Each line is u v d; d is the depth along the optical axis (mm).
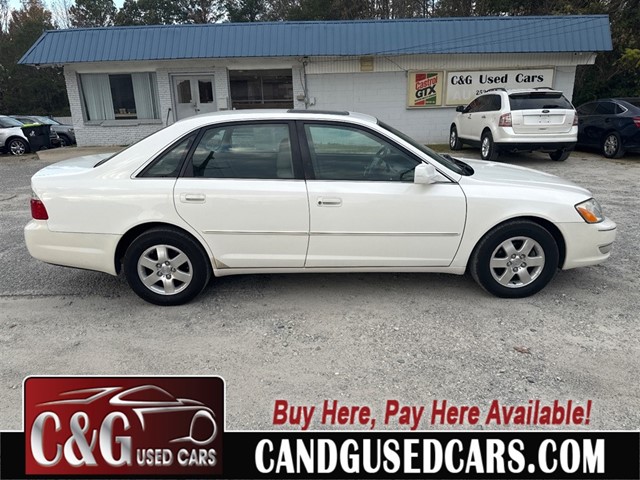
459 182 3740
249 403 2691
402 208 3660
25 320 3648
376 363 3039
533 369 2953
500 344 3242
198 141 3680
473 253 3840
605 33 14430
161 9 41656
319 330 3461
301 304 3885
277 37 14531
